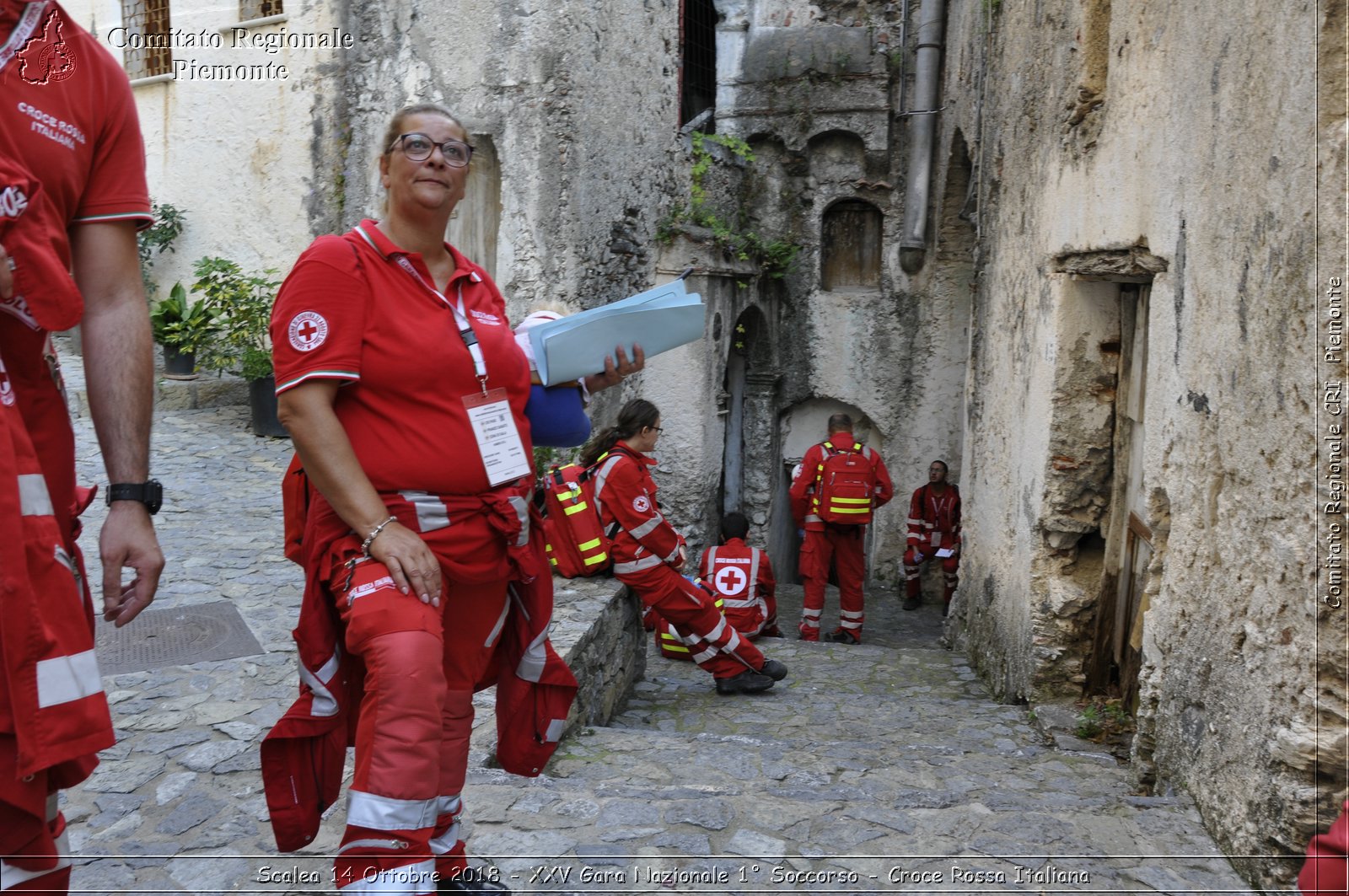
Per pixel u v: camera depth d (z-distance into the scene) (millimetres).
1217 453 3877
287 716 2512
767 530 14281
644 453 6395
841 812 3645
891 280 13812
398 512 2420
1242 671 3523
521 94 9438
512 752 2879
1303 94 3172
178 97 12742
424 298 2494
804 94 13680
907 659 8336
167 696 4609
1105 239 5414
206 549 7242
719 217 13242
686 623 6477
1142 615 5137
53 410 1982
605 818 3502
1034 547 6418
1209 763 3721
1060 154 6363
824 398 14398
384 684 2215
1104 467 6184
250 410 12039
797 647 8664
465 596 2582
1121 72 5273
